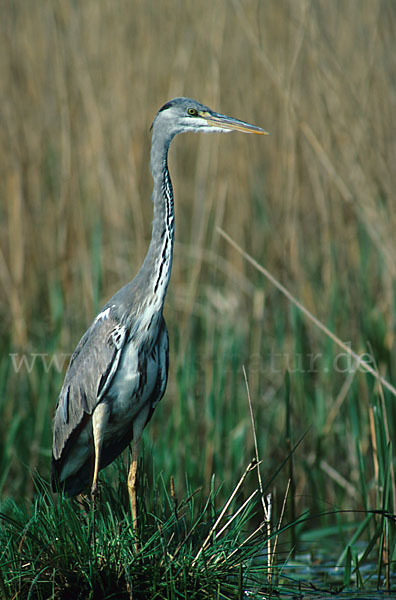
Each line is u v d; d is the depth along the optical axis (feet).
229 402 34.83
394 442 32.68
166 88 42.39
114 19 42.24
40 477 25.22
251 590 22.48
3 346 36.99
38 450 33.55
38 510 22.72
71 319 37.58
